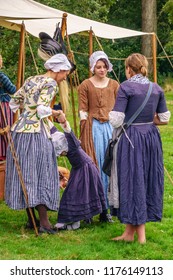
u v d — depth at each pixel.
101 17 17.72
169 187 8.65
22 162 6.02
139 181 5.73
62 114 6.12
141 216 5.74
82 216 6.31
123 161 5.75
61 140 6.21
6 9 7.55
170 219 6.98
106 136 6.81
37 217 6.73
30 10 7.96
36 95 6.00
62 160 10.05
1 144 7.46
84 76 17.89
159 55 30.72
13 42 13.28
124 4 32.34
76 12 15.54
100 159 6.79
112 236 6.18
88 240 6.02
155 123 6.03
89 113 6.86
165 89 29.03
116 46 31.20
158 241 6.02
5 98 7.53
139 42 31.56
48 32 9.41
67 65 6.13
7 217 6.82
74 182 6.34
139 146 5.75
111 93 6.88
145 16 26.48
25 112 6.11
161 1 31.20
